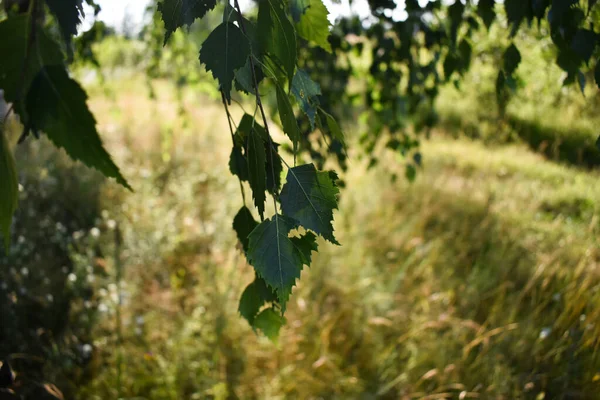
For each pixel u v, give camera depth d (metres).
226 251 3.96
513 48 1.27
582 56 1.03
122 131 6.30
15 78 0.66
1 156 0.68
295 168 0.71
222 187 5.20
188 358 2.89
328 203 0.70
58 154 4.99
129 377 2.77
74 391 2.60
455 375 2.73
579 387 2.52
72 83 0.66
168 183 5.25
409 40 2.33
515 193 4.76
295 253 0.69
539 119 6.16
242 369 2.94
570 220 4.17
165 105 7.58
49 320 3.03
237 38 0.67
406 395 2.75
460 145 6.32
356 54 2.71
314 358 3.01
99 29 2.98
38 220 4.03
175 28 0.67
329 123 0.93
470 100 6.84
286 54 0.70
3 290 2.97
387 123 2.82
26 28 0.65
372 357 3.01
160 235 4.02
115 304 3.18
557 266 3.26
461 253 3.89
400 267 3.82
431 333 3.07
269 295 0.90
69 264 3.70
